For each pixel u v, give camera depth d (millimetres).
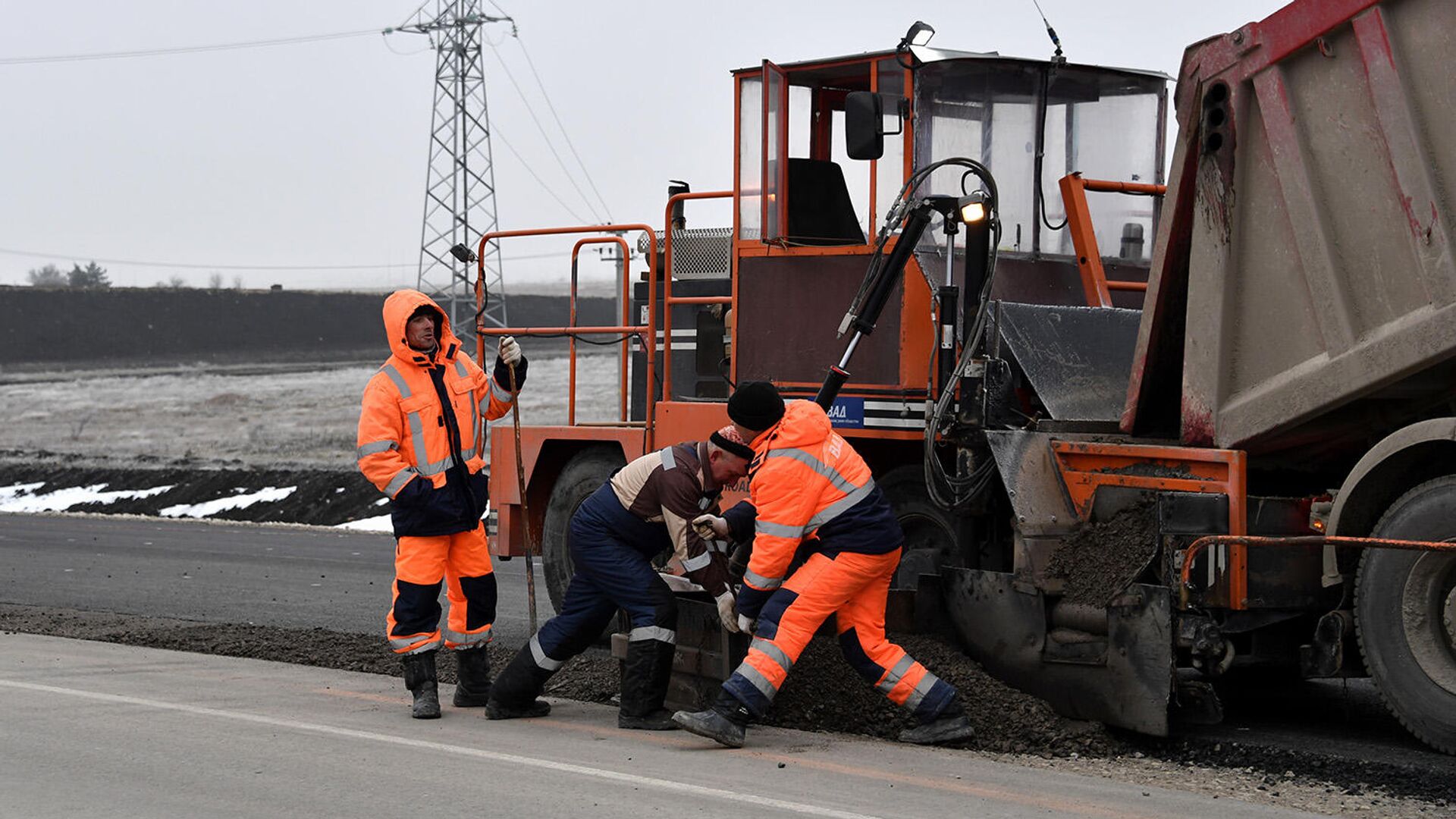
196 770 5711
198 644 9336
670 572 8867
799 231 8727
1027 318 7770
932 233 8250
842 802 5270
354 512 22766
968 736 6352
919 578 7328
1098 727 6504
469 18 56750
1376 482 6340
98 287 72750
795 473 6199
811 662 6988
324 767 5793
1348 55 6273
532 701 7023
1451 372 6188
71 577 14023
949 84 8445
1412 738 6668
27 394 55500
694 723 6145
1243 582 6422
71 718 6738
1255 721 7102
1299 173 6457
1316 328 6438
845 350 8438
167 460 32219
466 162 56844
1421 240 6020
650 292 10016
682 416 9508
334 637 9625
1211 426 6781
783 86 8789
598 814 5059
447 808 5145
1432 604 6145
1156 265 7129
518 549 10688
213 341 70500
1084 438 7238
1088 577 6691
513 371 7566
